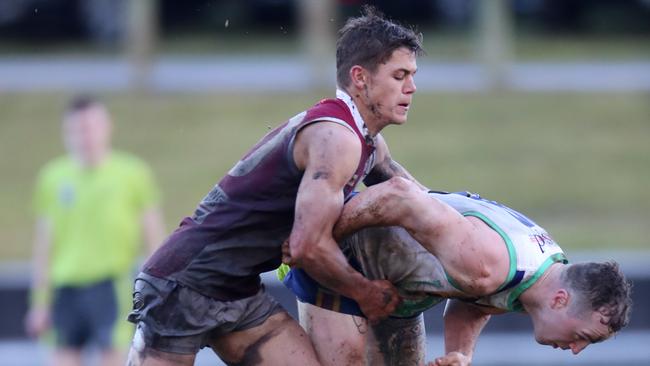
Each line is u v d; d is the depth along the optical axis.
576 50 94.12
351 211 16.23
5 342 39.56
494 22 76.75
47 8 99.38
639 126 69.94
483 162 63.09
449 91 76.00
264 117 69.12
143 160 62.03
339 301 17.84
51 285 34.59
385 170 18.59
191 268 17.25
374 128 16.84
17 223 53.19
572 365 38.22
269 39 98.75
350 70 16.64
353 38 16.67
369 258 17.56
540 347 38.22
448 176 60.53
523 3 105.00
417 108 72.06
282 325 17.95
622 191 59.31
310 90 73.94
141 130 66.81
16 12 99.38
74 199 33.69
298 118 16.88
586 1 104.69
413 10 103.69
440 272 16.98
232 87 75.25
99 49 95.25
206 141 65.19
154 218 34.47
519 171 61.88
